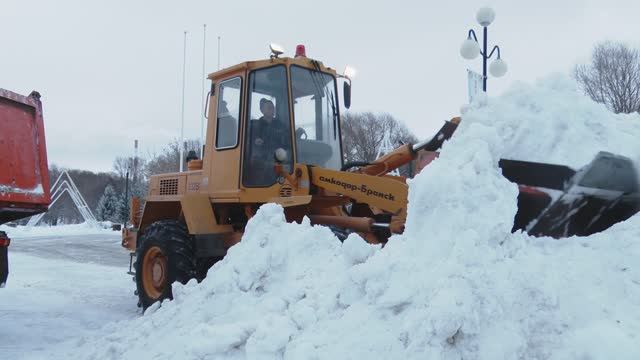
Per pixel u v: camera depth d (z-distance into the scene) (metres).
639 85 21.19
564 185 3.15
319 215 5.68
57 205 42.47
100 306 7.06
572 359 2.32
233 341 3.04
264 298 3.48
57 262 12.41
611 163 3.12
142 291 6.21
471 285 2.50
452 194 2.90
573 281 2.67
